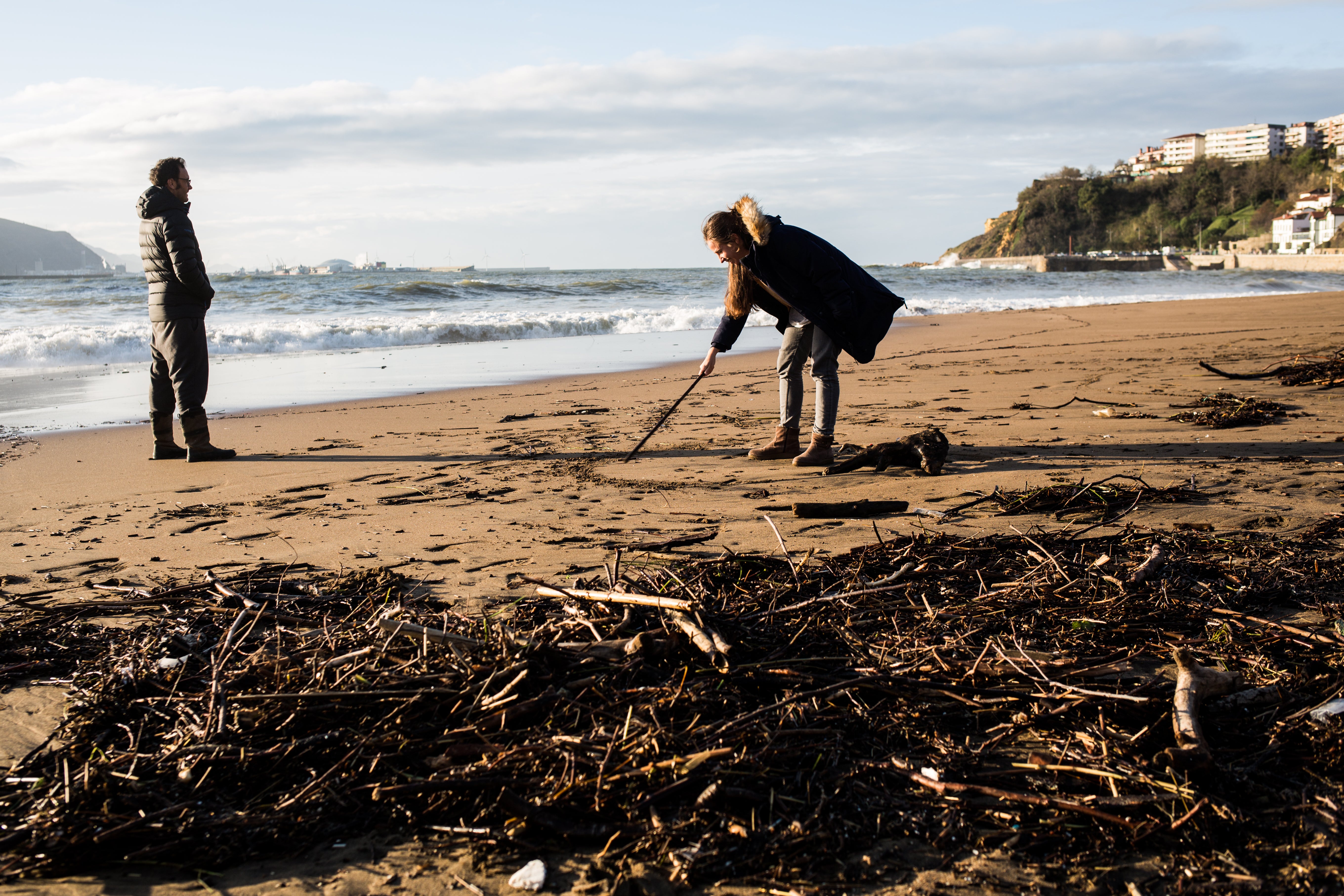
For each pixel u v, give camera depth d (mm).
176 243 5723
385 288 28281
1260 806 1865
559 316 20031
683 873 1688
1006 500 4305
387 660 2477
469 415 8000
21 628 2932
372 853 1810
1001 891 1644
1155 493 4297
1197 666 2219
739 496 4727
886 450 5184
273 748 2080
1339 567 3178
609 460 5801
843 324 5164
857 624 2732
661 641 2418
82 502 4848
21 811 1941
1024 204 163625
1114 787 1905
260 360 13156
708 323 20578
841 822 1824
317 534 4137
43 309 21781
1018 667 2363
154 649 2680
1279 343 12477
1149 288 37938
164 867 1784
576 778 1918
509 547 3820
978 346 13641
